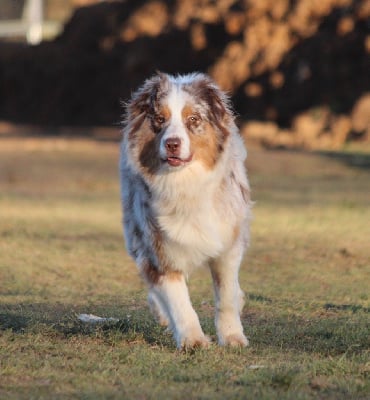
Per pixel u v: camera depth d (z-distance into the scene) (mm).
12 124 52281
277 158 33750
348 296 12461
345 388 7328
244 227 9188
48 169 32531
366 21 40656
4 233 18234
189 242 8641
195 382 7488
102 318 10453
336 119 38781
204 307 11578
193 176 8539
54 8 71688
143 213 8859
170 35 50531
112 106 53094
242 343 8898
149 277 8906
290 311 11148
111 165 33781
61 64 54469
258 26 44531
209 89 8711
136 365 8055
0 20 69812
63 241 17422
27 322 9922
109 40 54250
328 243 17391
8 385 7359
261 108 43344
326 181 29000
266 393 7090
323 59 41344
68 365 8031
